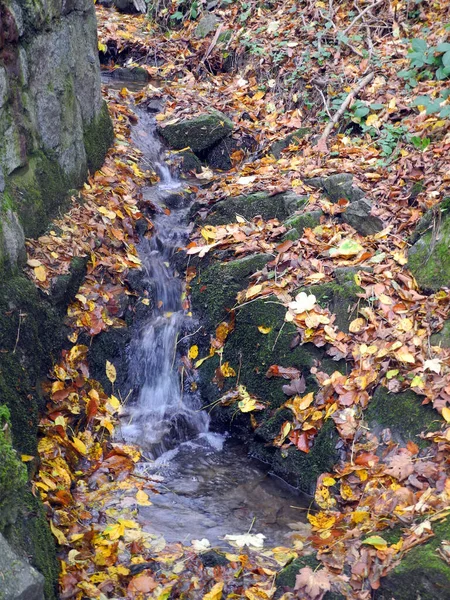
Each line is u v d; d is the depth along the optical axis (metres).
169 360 4.92
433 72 6.24
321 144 6.07
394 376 4.01
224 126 6.68
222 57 7.72
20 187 4.26
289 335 4.47
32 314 3.96
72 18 5.07
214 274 5.00
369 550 3.16
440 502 3.30
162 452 4.48
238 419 4.63
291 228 5.08
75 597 3.04
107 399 4.49
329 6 7.32
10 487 2.61
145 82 7.61
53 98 4.66
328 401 4.18
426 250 4.46
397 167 5.39
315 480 4.09
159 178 6.26
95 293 4.65
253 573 3.32
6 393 3.47
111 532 3.47
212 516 3.87
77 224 4.78
